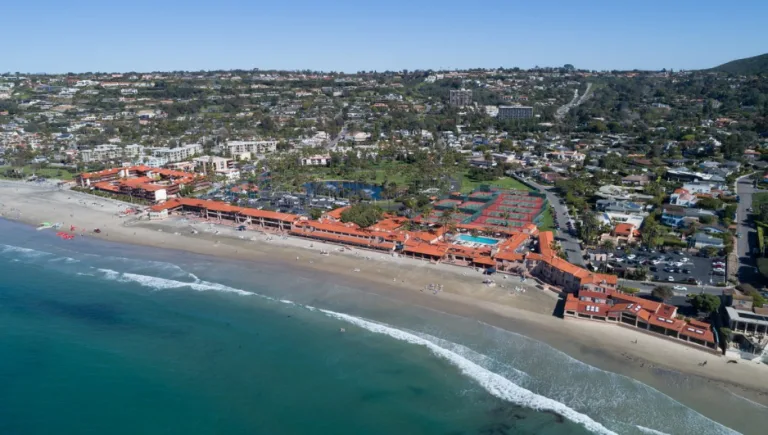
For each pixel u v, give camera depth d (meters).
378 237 192.25
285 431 92.88
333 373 110.25
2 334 126.19
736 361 110.12
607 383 103.44
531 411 97.06
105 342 123.19
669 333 120.94
